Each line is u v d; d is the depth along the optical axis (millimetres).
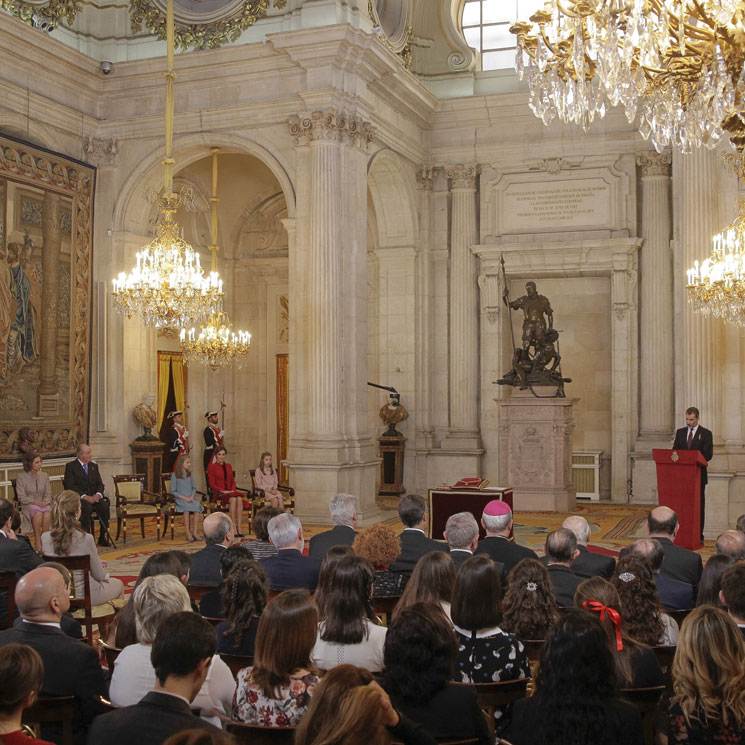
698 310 13938
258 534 7781
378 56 16969
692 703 3541
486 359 20406
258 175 21547
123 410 17906
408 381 20359
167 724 3270
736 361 14453
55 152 16719
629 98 9656
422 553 7402
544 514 17531
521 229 20172
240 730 3814
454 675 4527
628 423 19547
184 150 17781
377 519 16984
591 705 3264
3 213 15586
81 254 17453
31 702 3213
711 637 3537
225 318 18844
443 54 20688
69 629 5406
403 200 20141
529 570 5328
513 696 4508
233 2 17266
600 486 20109
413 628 3682
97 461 17750
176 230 14695
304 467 16234
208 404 21781
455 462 20234
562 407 17844
